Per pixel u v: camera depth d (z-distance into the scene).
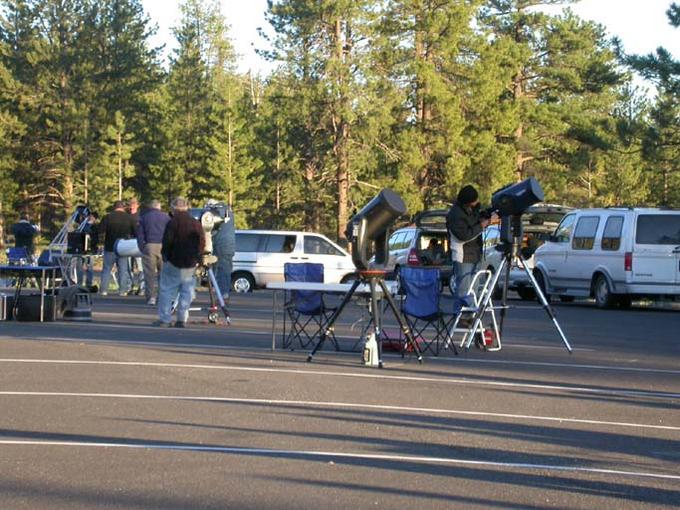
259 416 9.55
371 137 50.53
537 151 56.72
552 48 56.72
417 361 13.66
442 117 52.34
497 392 11.28
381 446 8.48
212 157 58.34
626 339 17.48
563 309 24.95
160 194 60.72
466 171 53.69
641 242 24.19
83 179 60.00
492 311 15.29
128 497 6.84
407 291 14.18
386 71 52.03
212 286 18.28
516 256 15.18
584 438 9.06
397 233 32.62
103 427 8.93
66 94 59.91
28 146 60.97
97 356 13.20
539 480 7.54
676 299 25.88
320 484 7.24
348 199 53.19
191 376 11.77
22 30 60.75
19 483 7.15
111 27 61.19
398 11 52.72
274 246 31.31
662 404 10.91
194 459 7.89
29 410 9.60
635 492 7.30
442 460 8.05
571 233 26.44
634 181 56.41
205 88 62.69
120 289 25.75
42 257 21.97
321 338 13.32
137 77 61.81
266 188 58.97
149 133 61.22
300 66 50.00
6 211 60.72
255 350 14.31
